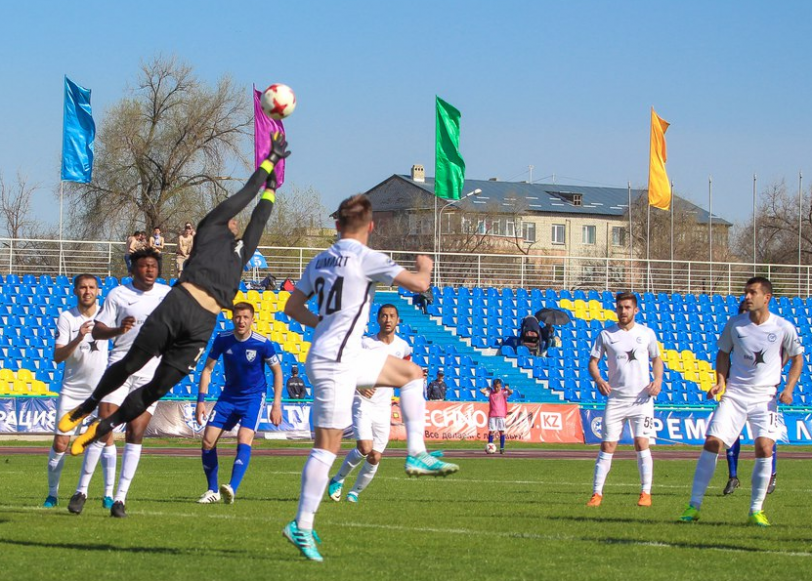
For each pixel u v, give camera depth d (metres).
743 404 12.11
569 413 34.84
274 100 9.44
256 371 14.20
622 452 30.94
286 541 9.58
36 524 10.66
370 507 13.48
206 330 9.18
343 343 8.26
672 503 14.77
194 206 62.50
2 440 31.17
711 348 44.81
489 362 41.06
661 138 45.47
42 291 39.56
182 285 9.14
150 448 29.25
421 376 8.67
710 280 49.00
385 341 13.93
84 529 10.30
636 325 14.68
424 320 43.22
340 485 14.61
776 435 11.95
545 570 8.16
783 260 83.50
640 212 87.62
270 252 69.00
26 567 7.99
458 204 85.25
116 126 60.44
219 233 9.32
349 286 8.29
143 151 60.62
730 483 16.67
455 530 10.79
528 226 97.69
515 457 28.17
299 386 34.06
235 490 13.80
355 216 8.46
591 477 20.61
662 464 25.36
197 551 8.89
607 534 10.59
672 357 44.03
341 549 9.16
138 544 9.29
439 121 42.56
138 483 17.30
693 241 86.94
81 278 12.32
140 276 11.96
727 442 12.08
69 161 40.47
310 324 8.72
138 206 60.94
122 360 9.15
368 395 14.16
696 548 9.59
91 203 60.31
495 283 50.00
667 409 34.72
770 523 11.97
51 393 36.31
